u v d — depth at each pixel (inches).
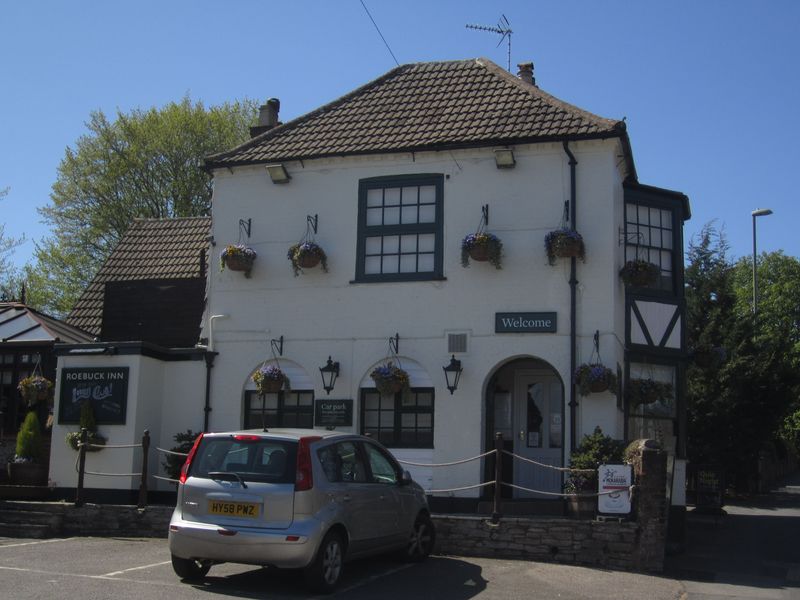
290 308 643.5
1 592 364.2
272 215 657.6
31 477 637.9
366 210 639.8
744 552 562.3
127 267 853.2
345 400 619.8
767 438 995.3
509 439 645.9
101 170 1341.0
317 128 681.6
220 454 392.2
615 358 574.9
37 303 1327.5
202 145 1354.6
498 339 595.8
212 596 368.5
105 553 482.3
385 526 426.3
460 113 652.1
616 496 478.3
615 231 594.2
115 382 629.9
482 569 452.8
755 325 1020.5
